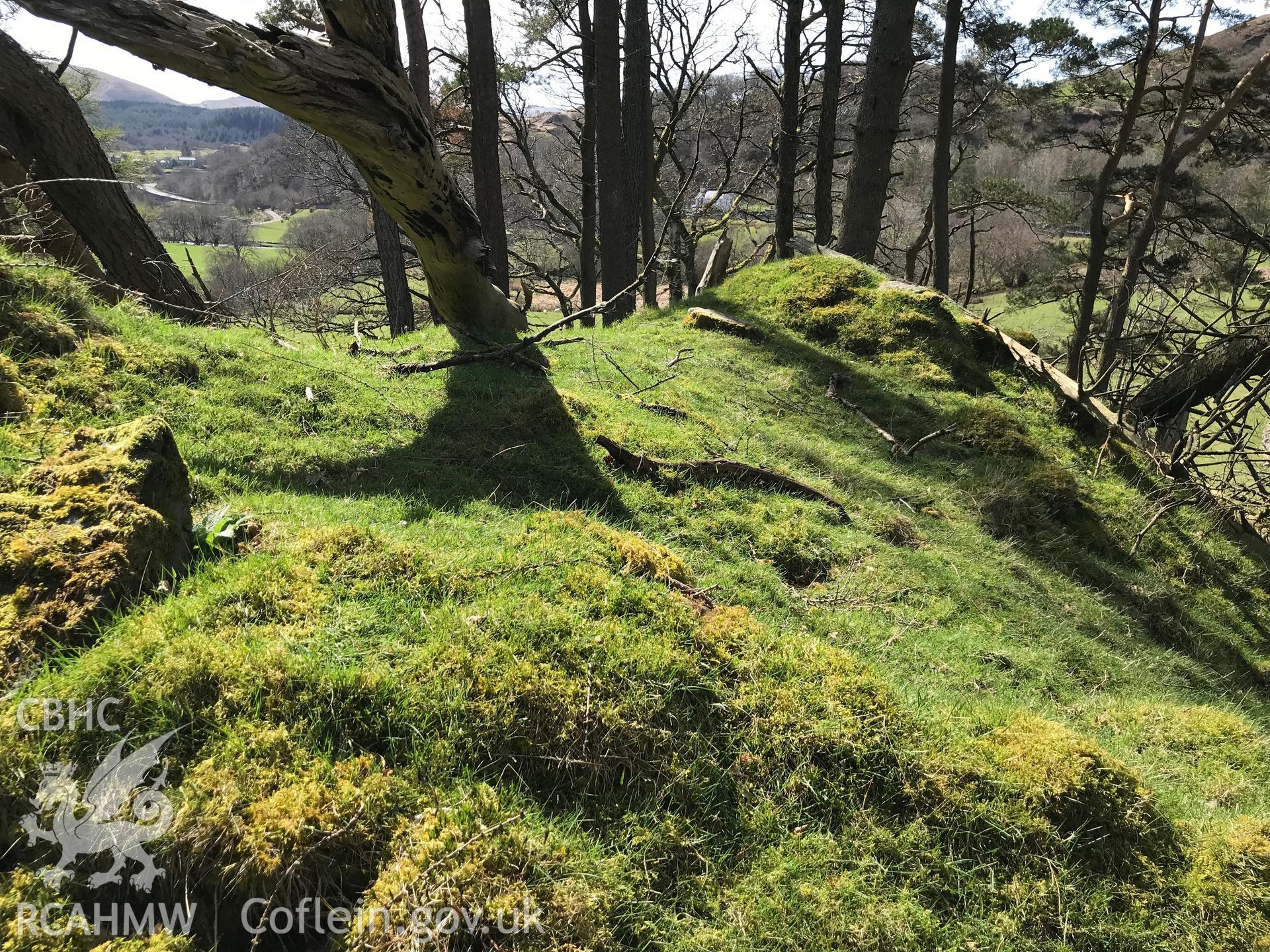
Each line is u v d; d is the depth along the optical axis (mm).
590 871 2930
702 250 29516
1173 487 9945
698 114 26188
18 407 4309
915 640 5469
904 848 3352
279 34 6250
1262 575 9078
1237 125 18922
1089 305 16188
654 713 3504
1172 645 7477
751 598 5145
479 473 5816
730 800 3408
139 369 5367
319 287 11094
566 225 27500
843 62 18562
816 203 16641
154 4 5492
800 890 3105
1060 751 3781
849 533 6785
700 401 8688
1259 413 16031
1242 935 3266
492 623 3572
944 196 16984
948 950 3035
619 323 12789
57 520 3223
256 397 5781
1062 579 7676
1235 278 13453
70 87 18781
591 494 5977
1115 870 3453
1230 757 4902
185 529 3816
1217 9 15828
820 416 9578
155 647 2949
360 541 3920
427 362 8008
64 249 7594
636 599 4066
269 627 3246
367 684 3098
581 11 19047
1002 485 8805
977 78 20000
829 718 3752
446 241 8602
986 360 11875
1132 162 28328
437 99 21016
